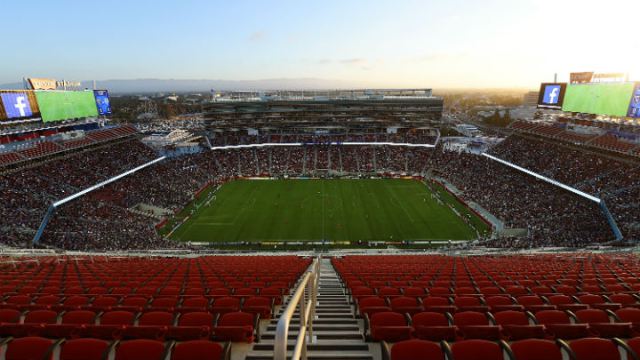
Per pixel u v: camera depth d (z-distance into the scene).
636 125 63.44
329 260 34.97
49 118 65.00
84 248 46.44
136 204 64.81
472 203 67.56
